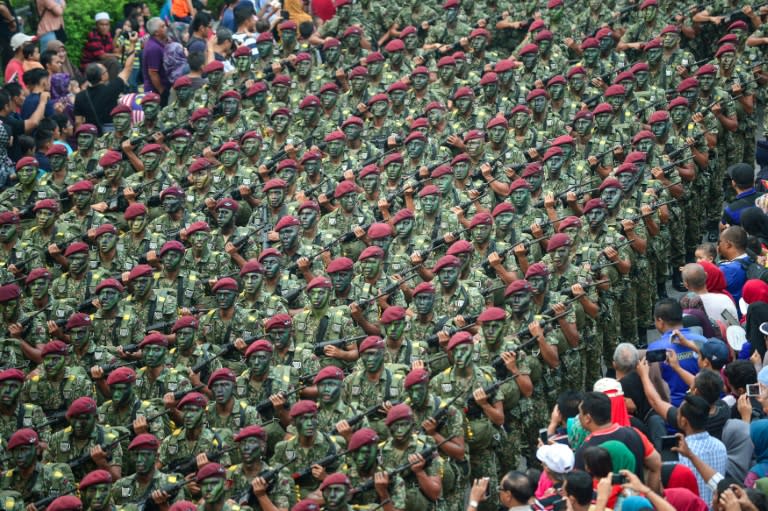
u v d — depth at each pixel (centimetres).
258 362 4603
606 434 3556
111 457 4369
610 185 5725
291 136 6750
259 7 8950
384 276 5278
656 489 3541
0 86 7762
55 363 4756
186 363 4925
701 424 3697
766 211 5409
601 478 3312
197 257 5631
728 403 4041
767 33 7625
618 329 5509
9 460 4269
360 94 7150
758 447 3694
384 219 6041
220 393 4419
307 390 4659
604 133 6594
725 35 7756
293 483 4034
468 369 4381
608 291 5375
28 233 5944
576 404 3966
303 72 7331
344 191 5875
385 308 5081
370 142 6669
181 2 8812
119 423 4616
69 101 7419
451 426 4184
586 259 5391
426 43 8044
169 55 7762
